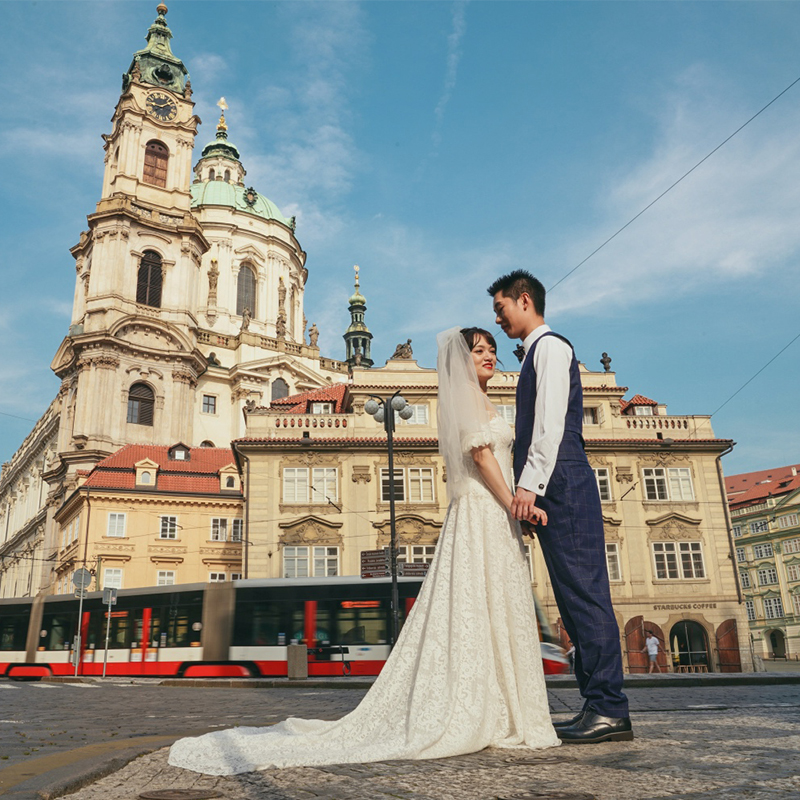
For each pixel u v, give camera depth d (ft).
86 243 184.85
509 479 14.44
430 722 12.28
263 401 196.13
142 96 192.65
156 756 13.43
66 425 173.99
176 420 173.17
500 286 15.26
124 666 78.43
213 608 76.95
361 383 114.73
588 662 13.34
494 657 13.09
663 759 10.81
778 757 10.66
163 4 207.41
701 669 105.60
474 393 14.48
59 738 20.77
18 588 213.05
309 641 74.90
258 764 11.37
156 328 173.99
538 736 12.57
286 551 103.71
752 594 261.65
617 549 108.78
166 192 189.06
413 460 108.47
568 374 14.16
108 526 133.49
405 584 76.07
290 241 237.66
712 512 111.75
